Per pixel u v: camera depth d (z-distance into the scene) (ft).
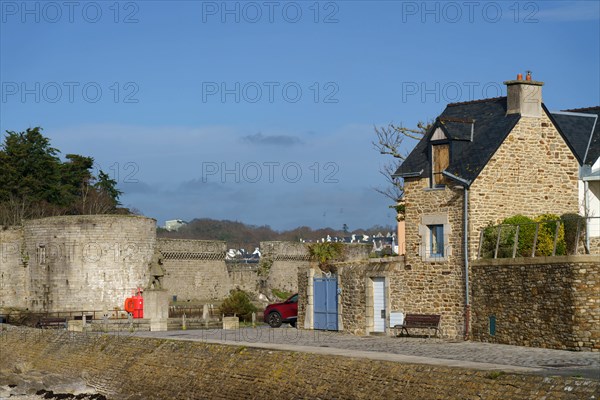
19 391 111.14
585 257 91.45
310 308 128.47
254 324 146.82
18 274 198.29
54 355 121.70
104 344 114.93
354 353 88.84
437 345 100.73
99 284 191.21
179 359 101.40
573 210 114.01
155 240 201.05
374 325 117.91
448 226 111.04
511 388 70.03
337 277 123.95
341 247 140.36
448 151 112.98
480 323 105.70
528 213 111.45
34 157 258.37
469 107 119.24
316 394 83.25
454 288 109.81
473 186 108.47
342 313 122.72
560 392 66.90
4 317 180.04
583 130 119.34
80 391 108.37
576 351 91.35
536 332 96.89
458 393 72.74
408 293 114.83
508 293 101.24
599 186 115.44
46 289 193.36
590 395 65.10
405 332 114.32
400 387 77.15
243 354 94.63
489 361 83.25
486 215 108.99
